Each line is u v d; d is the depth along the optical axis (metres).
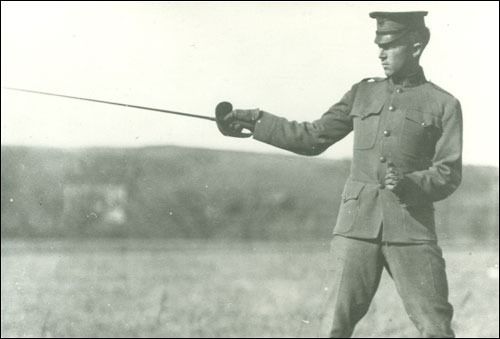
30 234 31.12
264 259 21.73
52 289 13.33
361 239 6.21
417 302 6.15
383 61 6.39
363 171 6.35
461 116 6.34
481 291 12.80
